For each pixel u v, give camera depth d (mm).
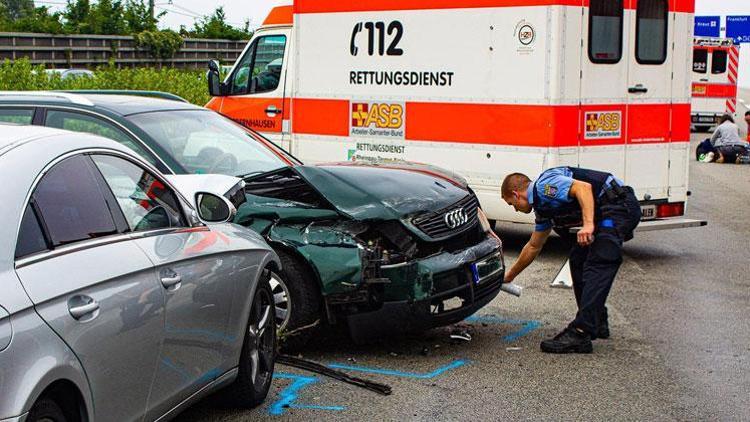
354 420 5543
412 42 11297
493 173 10805
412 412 5695
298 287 6652
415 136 11383
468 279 6758
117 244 4273
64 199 4062
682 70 11352
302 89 12398
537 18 10336
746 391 6133
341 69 11984
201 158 7559
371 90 11727
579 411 5734
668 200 11406
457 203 7012
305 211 6684
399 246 6570
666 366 6688
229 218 5250
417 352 7004
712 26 42219
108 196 4395
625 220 6969
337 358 6836
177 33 46781
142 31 46219
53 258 3805
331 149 12203
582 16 10398
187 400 4809
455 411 5719
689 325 7875
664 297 8945
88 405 3838
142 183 4754
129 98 8031
